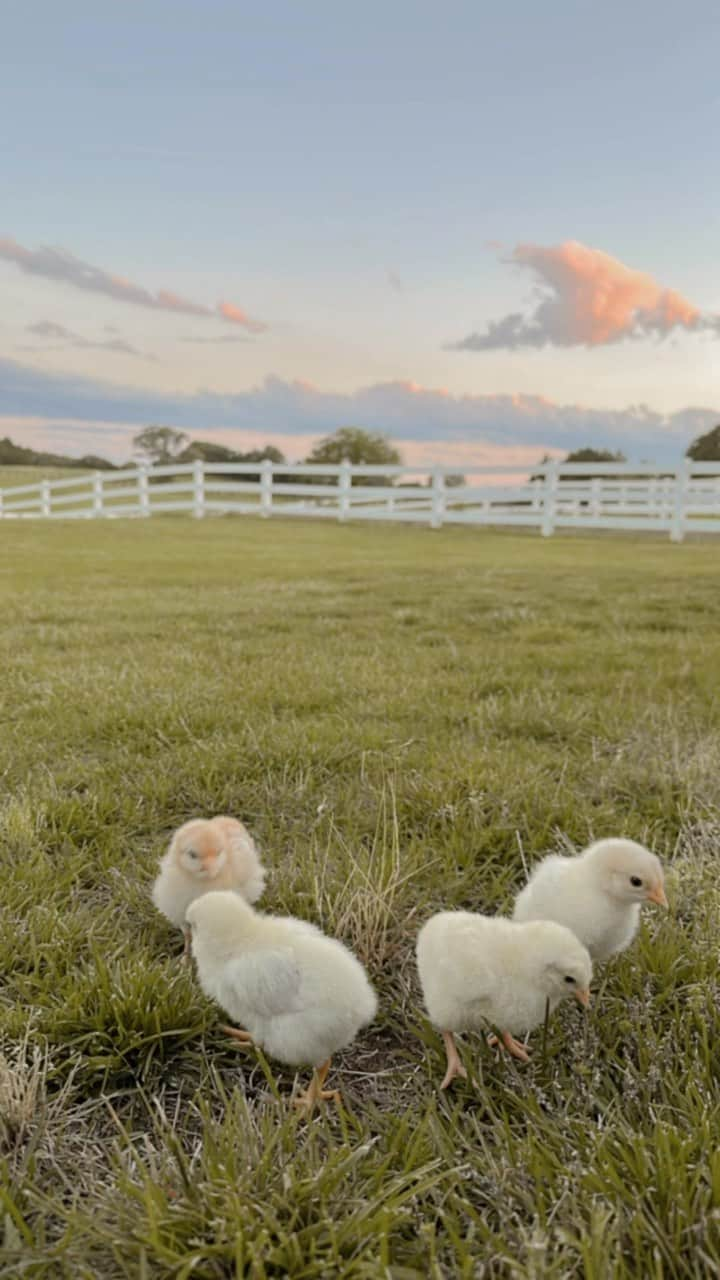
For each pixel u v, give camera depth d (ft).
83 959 5.37
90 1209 3.50
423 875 6.67
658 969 5.28
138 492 68.44
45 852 6.99
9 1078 4.06
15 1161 3.83
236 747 9.23
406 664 13.89
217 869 5.46
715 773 8.64
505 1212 3.40
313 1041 4.25
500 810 7.72
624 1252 3.21
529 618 19.11
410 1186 3.66
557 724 10.53
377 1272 3.13
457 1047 4.76
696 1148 3.65
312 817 7.86
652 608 21.13
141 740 9.81
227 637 16.60
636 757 9.47
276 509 64.23
